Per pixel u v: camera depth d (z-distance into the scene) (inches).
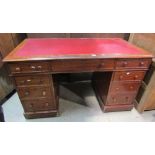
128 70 61.1
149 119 71.3
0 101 76.6
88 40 74.7
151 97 69.9
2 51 73.2
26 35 79.2
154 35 65.4
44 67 55.1
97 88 84.4
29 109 66.9
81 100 83.0
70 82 98.3
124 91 67.7
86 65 56.9
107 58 55.7
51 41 71.4
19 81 57.4
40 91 61.9
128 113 74.4
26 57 52.4
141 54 58.4
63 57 52.9
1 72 74.7
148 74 66.7
